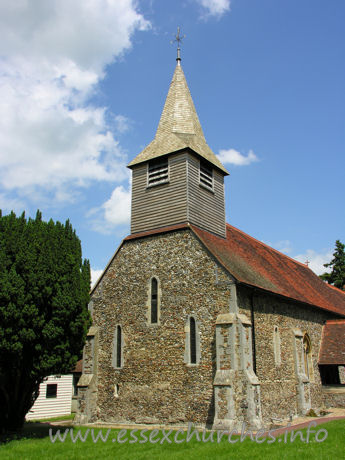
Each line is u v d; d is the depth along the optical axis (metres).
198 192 22.33
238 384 16.94
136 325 20.92
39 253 16.56
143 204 23.03
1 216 16.92
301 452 12.20
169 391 18.84
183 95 25.62
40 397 27.22
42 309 16.45
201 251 19.64
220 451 12.71
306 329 25.64
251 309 19.30
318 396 25.53
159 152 23.03
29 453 13.28
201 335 18.52
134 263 22.03
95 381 21.58
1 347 15.22
